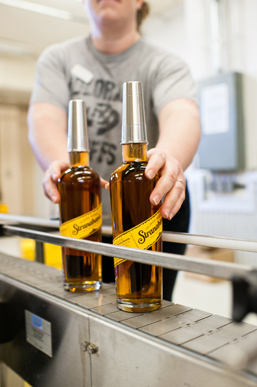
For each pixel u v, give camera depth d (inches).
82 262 24.0
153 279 20.4
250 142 144.9
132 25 41.4
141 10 45.7
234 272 12.3
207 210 161.2
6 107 279.9
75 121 24.0
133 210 19.7
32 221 32.7
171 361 15.6
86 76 43.7
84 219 23.4
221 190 154.7
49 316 23.2
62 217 24.3
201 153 152.4
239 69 148.7
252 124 144.0
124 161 21.0
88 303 21.9
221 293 118.9
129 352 17.7
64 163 27.1
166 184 19.9
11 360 28.2
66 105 44.1
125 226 20.0
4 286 28.4
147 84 41.6
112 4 37.2
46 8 112.1
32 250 55.2
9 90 238.2
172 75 39.3
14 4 112.1
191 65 165.8
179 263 14.4
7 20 123.6
